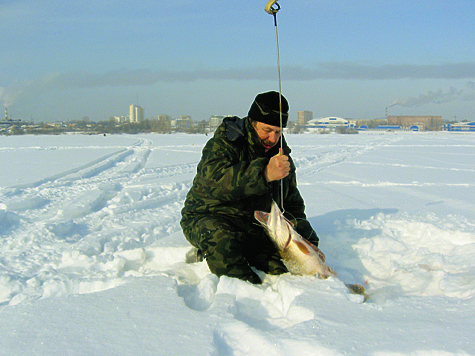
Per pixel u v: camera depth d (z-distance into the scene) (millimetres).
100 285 2619
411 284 2701
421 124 121562
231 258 2629
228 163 2699
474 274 2662
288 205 3330
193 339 1842
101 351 1758
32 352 1756
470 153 17578
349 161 13836
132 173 10602
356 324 1890
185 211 3086
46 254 3729
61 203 6320
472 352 1598
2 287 2875
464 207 5727
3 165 11836
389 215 4750
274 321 2166
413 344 1685
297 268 2660
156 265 3266
